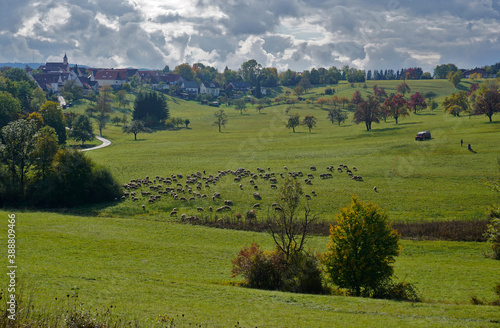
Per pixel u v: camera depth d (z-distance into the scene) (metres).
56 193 64.44
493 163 76.50
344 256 28.81
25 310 15.86
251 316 22.22
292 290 29.17
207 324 20.20
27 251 34.34
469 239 45.09
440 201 60.53
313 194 67.12
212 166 92.31
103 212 60.41
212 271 34.53
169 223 53.56
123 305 22.02
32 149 69.50
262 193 69.06
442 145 93.06
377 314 23.19
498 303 27.11
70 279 26.38
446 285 31.83
